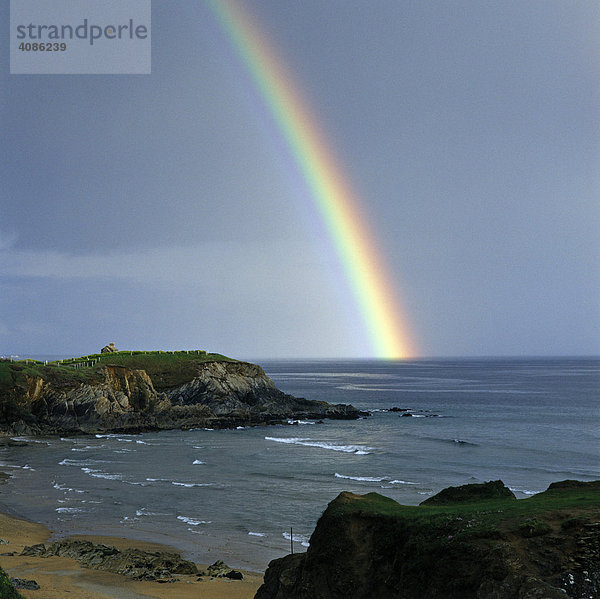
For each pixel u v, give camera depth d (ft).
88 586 106.63
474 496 88.79
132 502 180.65
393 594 70.59
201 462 251.60
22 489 198.70
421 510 80.23
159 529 152.76
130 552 126.52
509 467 238.48
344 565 76.02
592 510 70.44
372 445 305.12
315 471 230.68
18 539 142.20
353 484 205.16
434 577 66.95
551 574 61.21
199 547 138.62
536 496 84.79
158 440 325.83
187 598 100.73
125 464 247.29
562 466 241.35
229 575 116.06
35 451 283.59
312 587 76.13
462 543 67.72
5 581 88.99
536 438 327.06
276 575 83.56
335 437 338.13
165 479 214.69
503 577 61.41
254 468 237.66
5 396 337.11
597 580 59.52
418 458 262.06
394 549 74.43
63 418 349.20
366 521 79.56
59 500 183.42
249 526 155.02
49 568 117.91
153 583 109.29
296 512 168.35
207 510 171.12
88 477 218.79
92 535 147.74
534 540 65.87
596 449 286.46
